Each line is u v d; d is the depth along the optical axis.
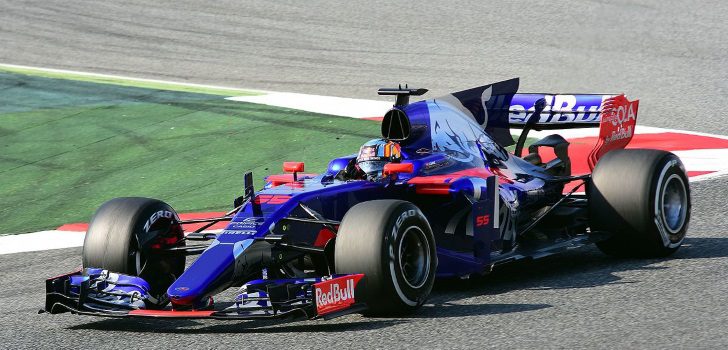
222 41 87.25
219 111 62.97
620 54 75.38
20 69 79.19
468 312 24.20
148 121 61.38
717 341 20.69
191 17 95.44
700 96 62.62
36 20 96.00
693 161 45.09
